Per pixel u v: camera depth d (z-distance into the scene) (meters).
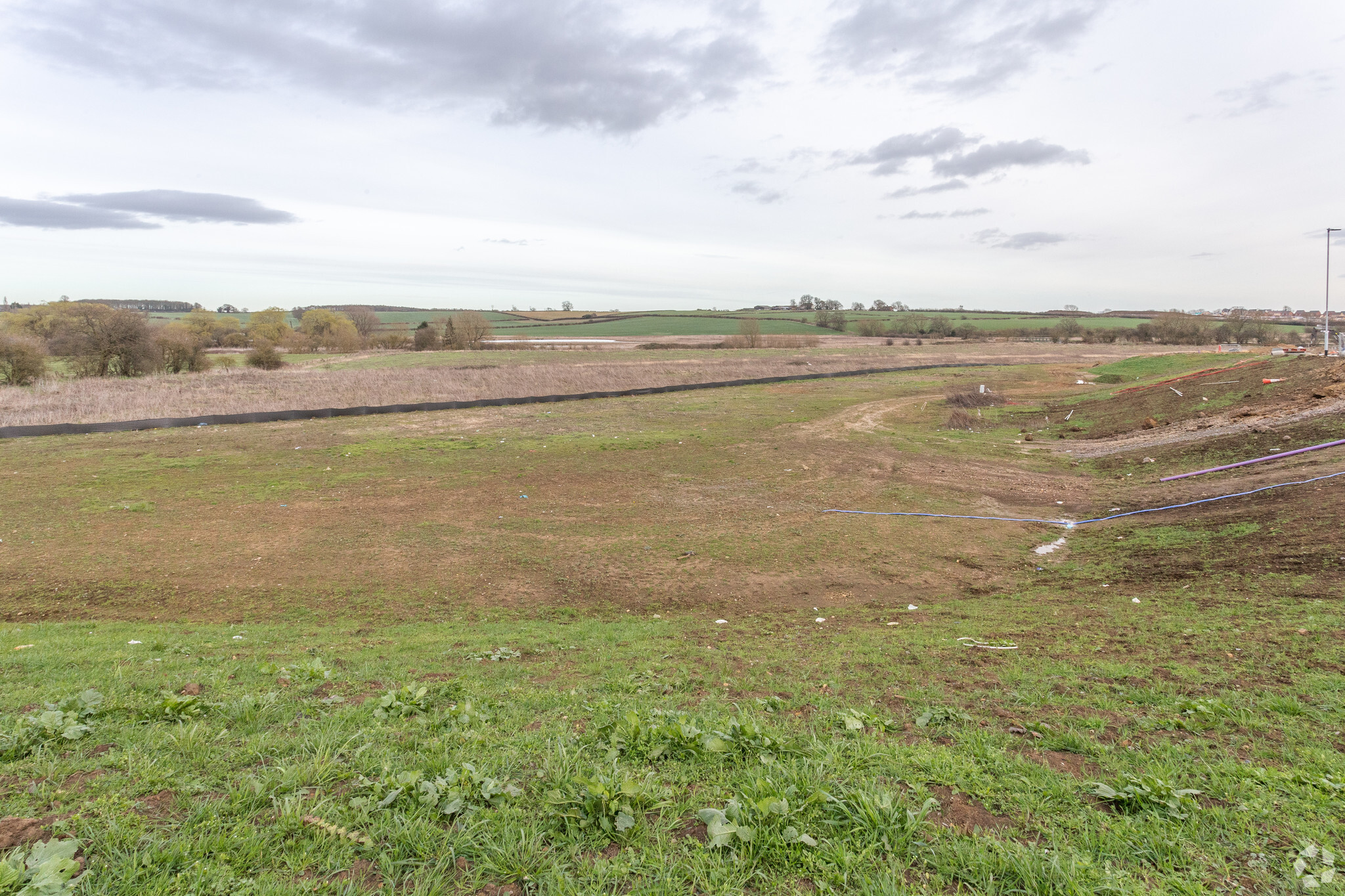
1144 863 3.10
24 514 15.72
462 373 46.28
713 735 4.29
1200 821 3.44
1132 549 13.02
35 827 2.97
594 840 3.16
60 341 45.62
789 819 3.28
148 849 2.88
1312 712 5.11
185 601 11.38
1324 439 16.64
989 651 7.73
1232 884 2.94
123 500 17.06
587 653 8.48
